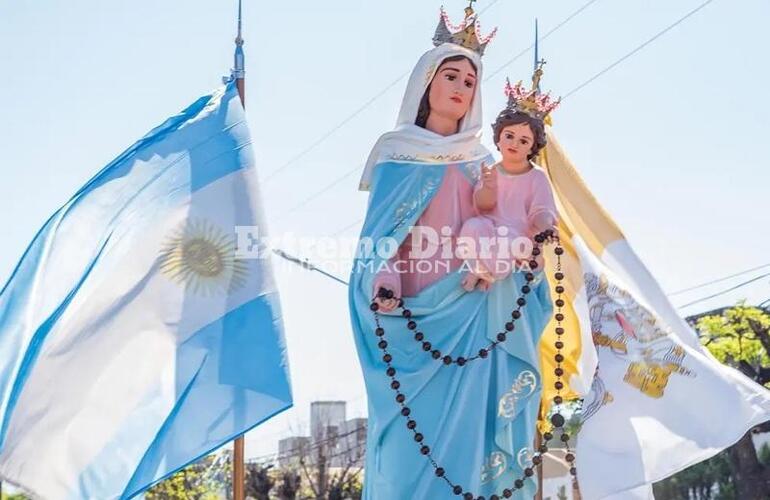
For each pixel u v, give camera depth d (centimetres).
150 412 1878
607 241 2011
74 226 1933
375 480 1742
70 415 1872
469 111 1844
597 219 2016
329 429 6059
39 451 1858
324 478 5781
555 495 4288
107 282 1917
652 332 1906
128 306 1911
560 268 1855
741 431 1861
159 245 1941
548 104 1844
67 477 1855
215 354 1900
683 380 1889
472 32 1855
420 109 1847
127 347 1900
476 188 1805
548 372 1942
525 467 1748
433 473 1716
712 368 1895
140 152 1977
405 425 1728
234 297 1930
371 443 1761
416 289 1781
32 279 1922
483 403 1742
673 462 1848
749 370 4000
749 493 4409
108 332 1898
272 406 1877
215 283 1934
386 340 1753
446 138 1823
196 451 1858
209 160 1991
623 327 1902
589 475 1831
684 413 1877
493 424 1752
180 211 1958
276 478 5819
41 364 1878
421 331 1752
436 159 1820
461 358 1747
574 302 1931
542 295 1803
